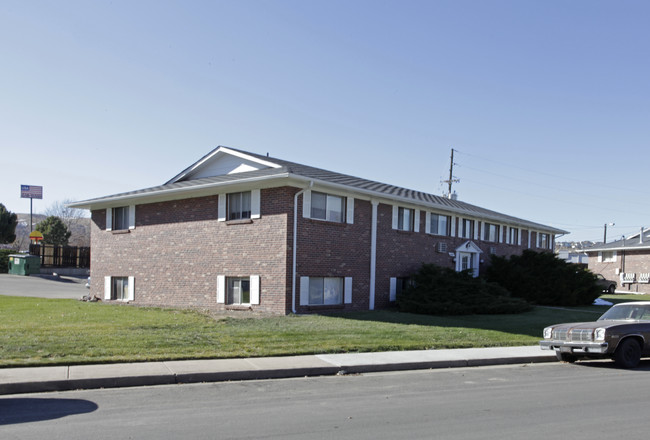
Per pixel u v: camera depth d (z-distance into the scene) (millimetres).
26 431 6473
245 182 19141
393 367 11398
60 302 23250
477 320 19031
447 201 31062
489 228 30828
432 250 25719
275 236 18844
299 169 20969
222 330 14492
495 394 8992
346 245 20859
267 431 6586
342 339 13711
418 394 8938
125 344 11977
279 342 12992
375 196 22031
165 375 9633
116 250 24938
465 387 9617
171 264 22391
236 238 20094
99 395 8602
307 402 8242
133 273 24000
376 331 15109
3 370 9586
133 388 9180
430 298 21203
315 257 19547
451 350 13297
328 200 20375
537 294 26750
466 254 28609
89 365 10219
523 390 9375
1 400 8188
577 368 12078
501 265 27938
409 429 6762
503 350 13617
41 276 40906
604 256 50906
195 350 11742
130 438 6227
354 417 7332
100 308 20656
